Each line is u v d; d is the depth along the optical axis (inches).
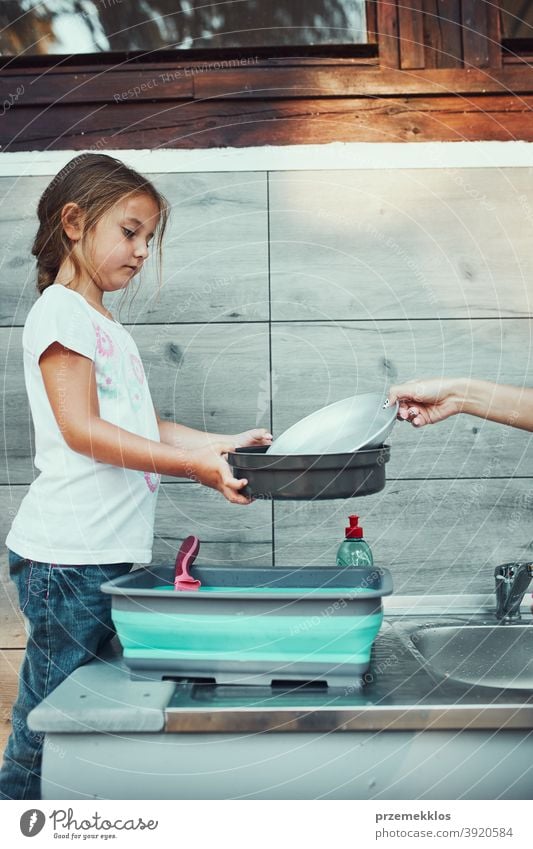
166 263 53.6
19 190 53.5
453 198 53.8
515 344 53.7
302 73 53.6
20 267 53.4
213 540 53.7
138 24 54.7
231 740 29.4
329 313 53.8
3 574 53.3
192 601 31.8
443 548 53.7
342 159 53.7
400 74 53.4
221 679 32.1
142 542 44.3
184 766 29.3
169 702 29.9
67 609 41.3
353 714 29.0
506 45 54.6
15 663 53.2
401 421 53.8
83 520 41.8
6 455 53.4
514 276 53.7
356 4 54.1
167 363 53.7
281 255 53.7
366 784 29.4
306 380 53.9
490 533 53.7
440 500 53.7
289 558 53.7
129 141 53.7
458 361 53.7
